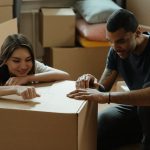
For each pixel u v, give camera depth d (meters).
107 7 3.12
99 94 1.39
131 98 1.43
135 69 1.71
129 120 1.92
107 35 1.56
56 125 1.16
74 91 1.35
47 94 1.34
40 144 1.19
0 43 2.15
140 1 3.26
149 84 1.57
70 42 3.20
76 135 1.15
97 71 3.18
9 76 1.61
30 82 1.50
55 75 1.54
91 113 1.37
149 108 1.60
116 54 1.79
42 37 3.20
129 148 1.93
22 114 1.18
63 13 3.16
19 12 3.09
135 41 1.57
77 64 3.13
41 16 3.23
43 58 3.50
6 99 1.28
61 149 1.18
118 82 2.33
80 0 3.50
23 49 1.54
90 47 3.09
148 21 3.18
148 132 1.67
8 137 1.21
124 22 1.50
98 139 1.86
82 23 3.20
